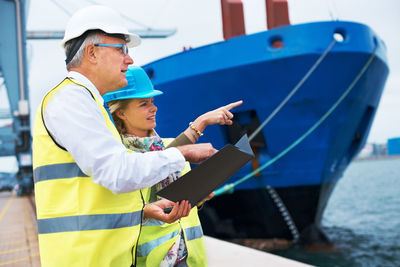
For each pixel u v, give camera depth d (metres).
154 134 1.60
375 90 9.99
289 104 8.71
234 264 3.32
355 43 8.45
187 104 9.23
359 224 20.81
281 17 9.15
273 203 10.01
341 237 15.85
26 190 32.94
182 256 1.48
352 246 13.02
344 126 9.25
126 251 1.18
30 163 29.69
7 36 21.03
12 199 27.88
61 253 1.13
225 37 9.25
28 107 22.16
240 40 8.48
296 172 9.55
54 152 1.16
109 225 1.14
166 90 9.34
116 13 1.32
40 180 1.19
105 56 1.27
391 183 58.97
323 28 8.33
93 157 1.08
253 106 8.84
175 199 1.18
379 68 9.40
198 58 8.78
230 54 8.52
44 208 1.17
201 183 1.18
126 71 1.42
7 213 14.37
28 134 25.58
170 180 1.52
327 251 10.68
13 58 21.33
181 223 1.50
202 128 1.44
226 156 1.14
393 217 23.72
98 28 1.25
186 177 1.12
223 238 10.91
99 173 1.09
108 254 1.14
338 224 21.06
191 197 1.22
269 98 8.70
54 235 1.15
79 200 1.14
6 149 36.84
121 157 1.11
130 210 1.20
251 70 8.45
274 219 10.23
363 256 11.40
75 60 1.28
